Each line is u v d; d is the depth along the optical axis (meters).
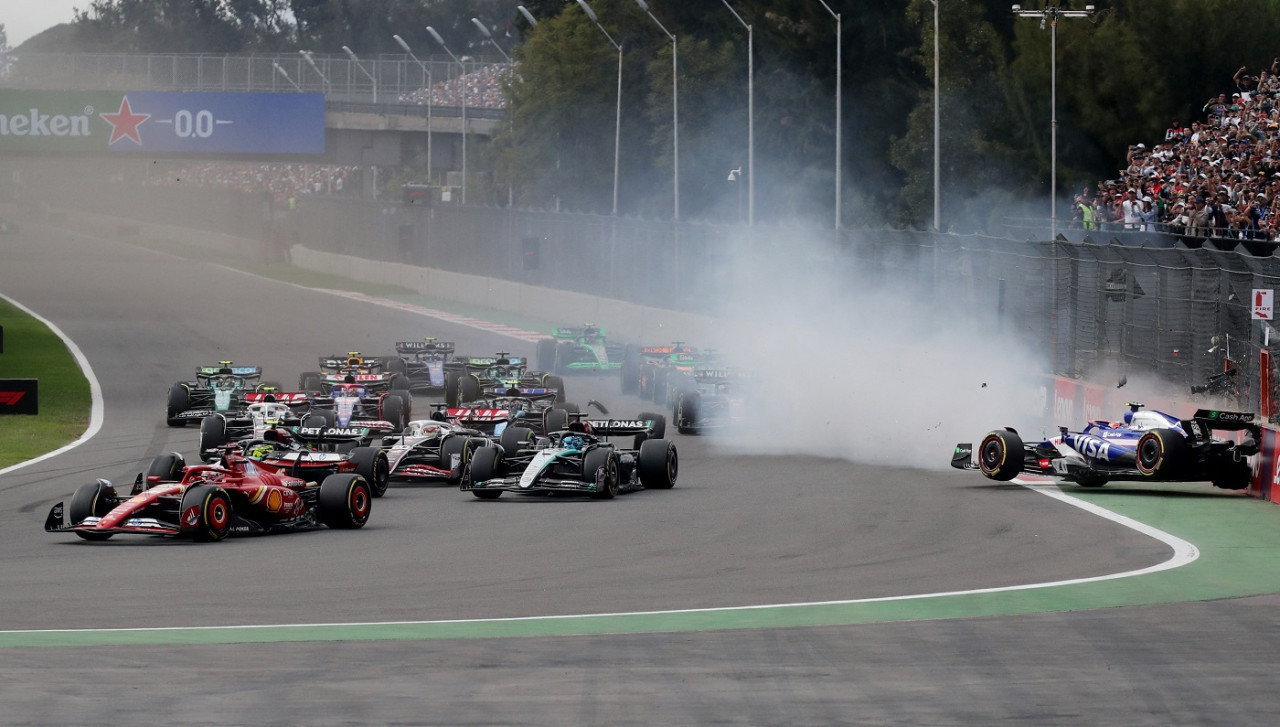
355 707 33.38
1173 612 44.84
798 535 61.44
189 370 151.62
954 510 68.31
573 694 34.72
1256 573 51.75
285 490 63.59
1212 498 71.81
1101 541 59.12
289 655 38.72
